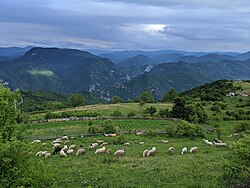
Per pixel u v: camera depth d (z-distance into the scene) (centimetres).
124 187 3016
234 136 7762
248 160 2483
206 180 3056
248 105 14425
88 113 12662
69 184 3200
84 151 5256
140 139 7294
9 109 2255
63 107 17862
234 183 2655
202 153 5038
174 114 11294
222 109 13562
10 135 2217
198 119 10456
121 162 4225
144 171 3522
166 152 5269
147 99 18125
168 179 3175
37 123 10412
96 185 3112
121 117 11494
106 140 7156
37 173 2011
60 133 8488
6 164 1883
